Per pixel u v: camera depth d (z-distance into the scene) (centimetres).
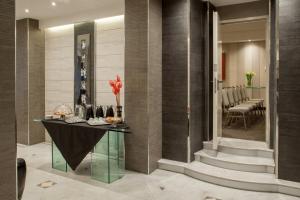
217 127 452
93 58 554
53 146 463
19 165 246
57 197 341
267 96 460
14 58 193
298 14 345
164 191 359
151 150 425
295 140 352
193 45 442
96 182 391
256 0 461
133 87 426
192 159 445
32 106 626
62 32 613
